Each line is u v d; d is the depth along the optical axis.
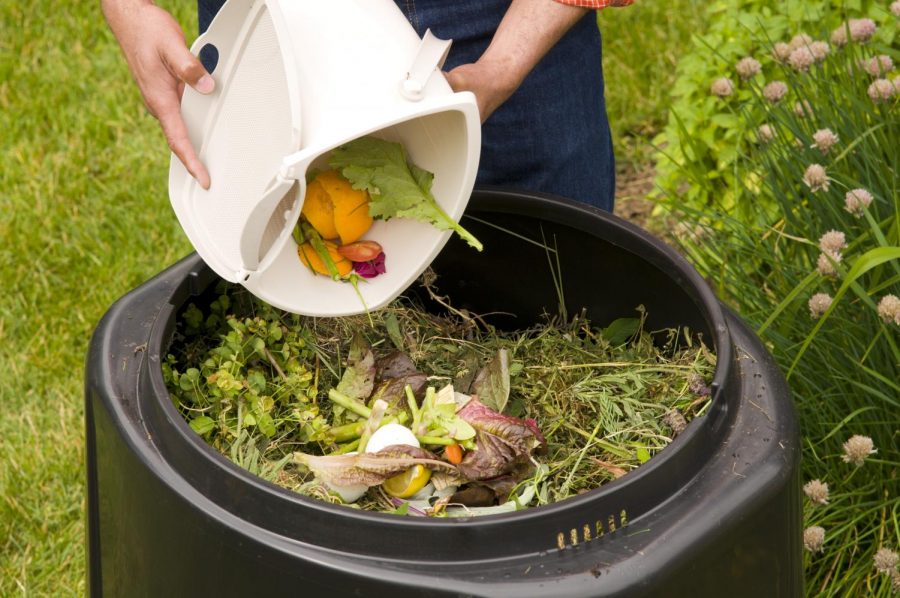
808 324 1.75
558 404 1.40
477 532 0.95
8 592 1.84
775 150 1.97
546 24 1.36
